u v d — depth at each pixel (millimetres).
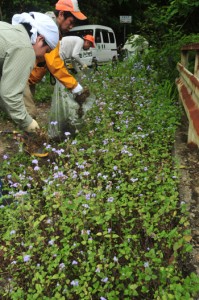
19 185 3010
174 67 7465
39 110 7258
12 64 2768
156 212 2758
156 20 9125
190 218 2785
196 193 3141
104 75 7727
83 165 3328
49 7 15055
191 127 3930
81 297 2150
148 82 6887
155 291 2045
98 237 2619
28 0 14297
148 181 3189
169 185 3010
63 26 4430
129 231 2584
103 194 2852
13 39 2732
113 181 3479
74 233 2490
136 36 9812
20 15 2867
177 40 8383
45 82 9094
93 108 4715
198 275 2234
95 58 14047
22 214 2779
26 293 2207
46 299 2080
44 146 3691
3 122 6000
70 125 4570
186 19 8852
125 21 18406
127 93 5801
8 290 2295
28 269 2387
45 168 3539
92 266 2328
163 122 4547
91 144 3975
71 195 2904
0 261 2631
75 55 6184
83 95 4473
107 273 2172
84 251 2506
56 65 4133
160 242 2488
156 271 2178
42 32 2799
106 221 2629
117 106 5352
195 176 3443
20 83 2877
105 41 16641
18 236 2662
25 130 3457
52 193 2945
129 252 2314
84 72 7512
